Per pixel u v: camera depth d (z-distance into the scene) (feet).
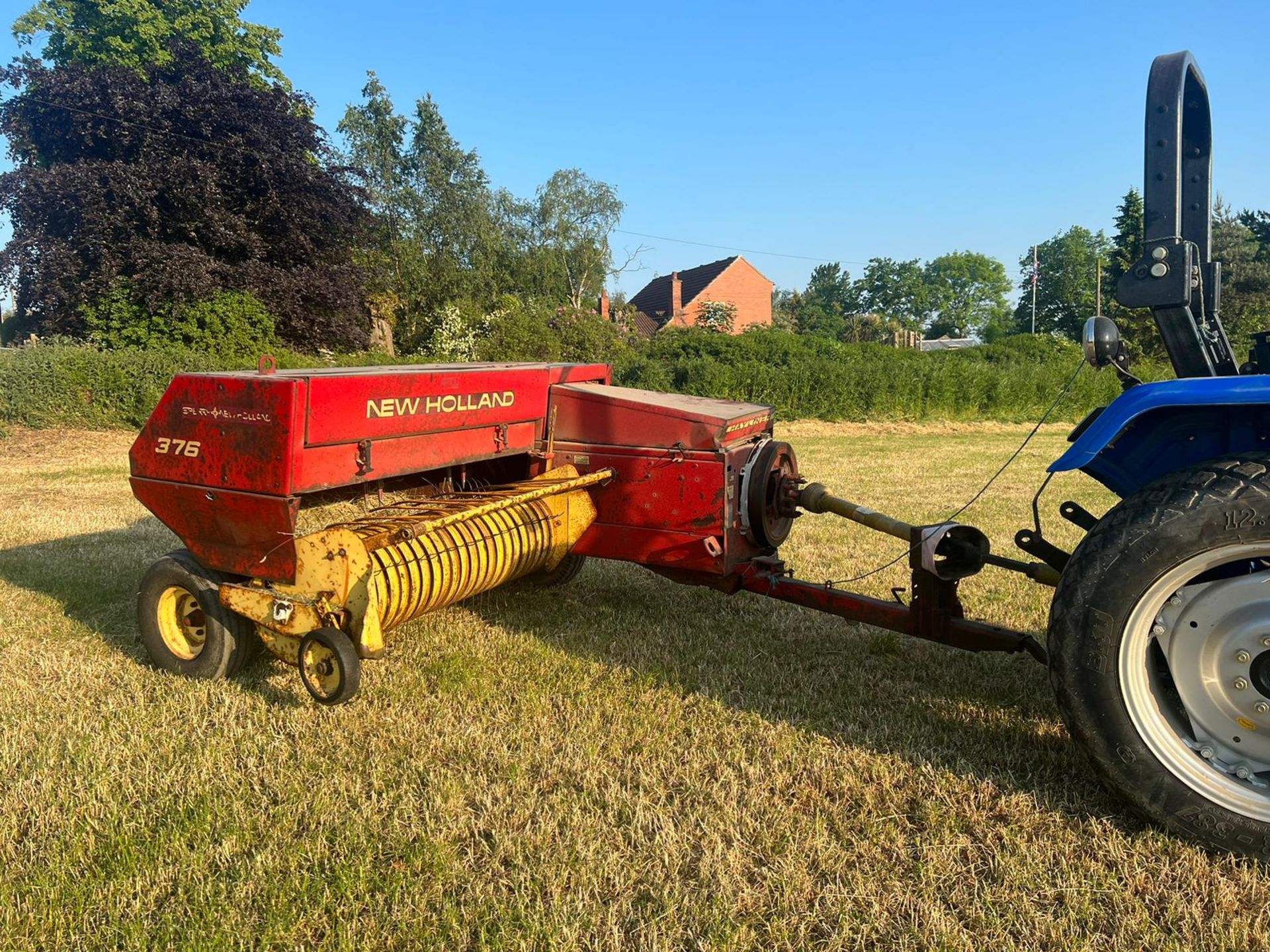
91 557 20.29
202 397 11.64
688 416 13.79
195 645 13.10
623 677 12.80
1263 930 7.10
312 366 63.82
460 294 103.86
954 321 264.52
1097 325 8.99
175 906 7.57
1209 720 8.12
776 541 14.53
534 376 14.98
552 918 7.29
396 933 7.21
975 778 9.68
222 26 96.12
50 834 8.69
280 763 10.11
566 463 15.11
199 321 64.44
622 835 8.64
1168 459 9.01
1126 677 8.18
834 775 9.83
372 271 98.84
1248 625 7.82
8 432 46.96
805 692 12.34
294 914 7.40
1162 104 8.64
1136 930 7.11
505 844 8.38
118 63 84.84
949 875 7.95
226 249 73.92
